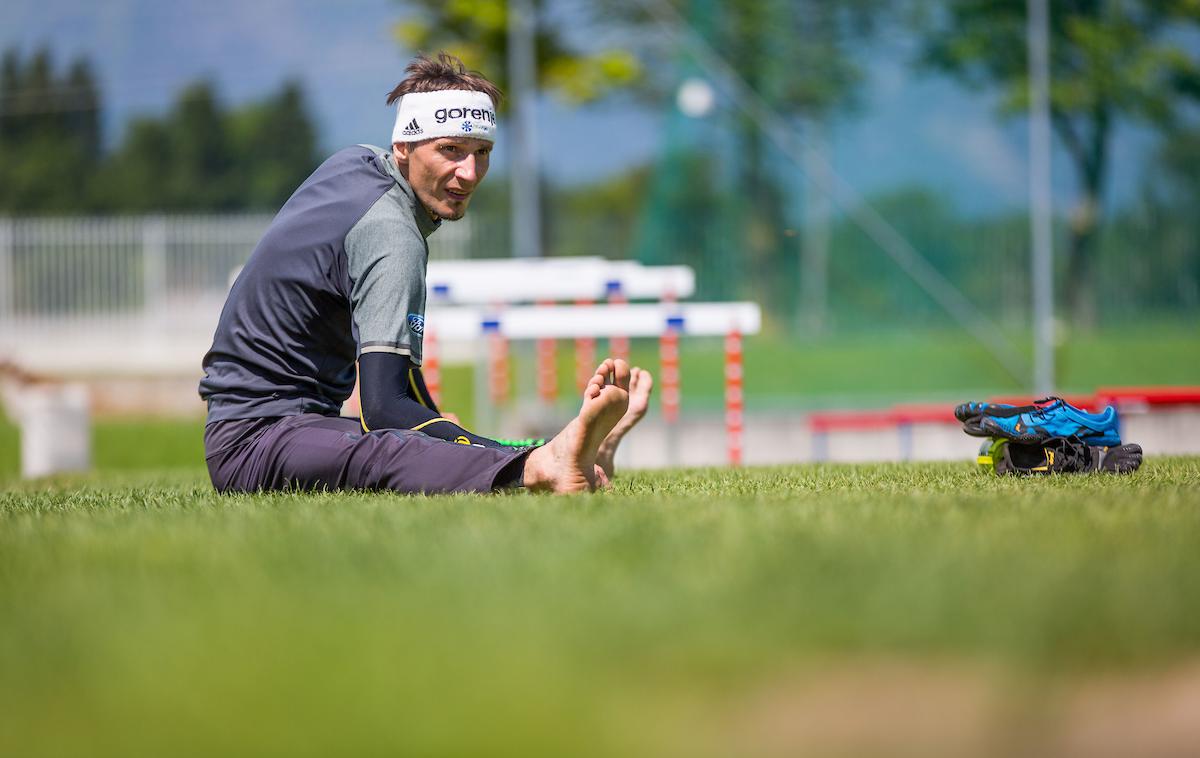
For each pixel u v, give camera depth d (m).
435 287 27.16
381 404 11.73
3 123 116.06
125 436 49.22
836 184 53.41
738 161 54.59
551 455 11.06
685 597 5.47
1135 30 54.12
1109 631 4.82
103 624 5.31
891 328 51.69
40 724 4.04
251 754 3.72
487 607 5.39
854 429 29.39
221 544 7.72
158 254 65.00
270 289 12.34
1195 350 49.34
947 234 52.03
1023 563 6.42
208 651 4.80
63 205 114.69
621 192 85.31
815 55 56.22
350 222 12.11
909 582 5.77
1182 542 7.35
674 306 24.52
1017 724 3.92
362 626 5.11
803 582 5.81
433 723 3.90
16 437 49.38
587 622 5.03
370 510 9.41
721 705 4.04
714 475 15.60
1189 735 3.92
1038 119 43.78
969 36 55.59
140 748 3.81
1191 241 50.84
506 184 86.69
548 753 3.65
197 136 117.38
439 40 95.19
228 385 12.49
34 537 8.52
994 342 50.66
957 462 18.02
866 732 3.85
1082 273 51.16
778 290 53.25
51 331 64.94
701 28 56.81
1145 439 25.75
